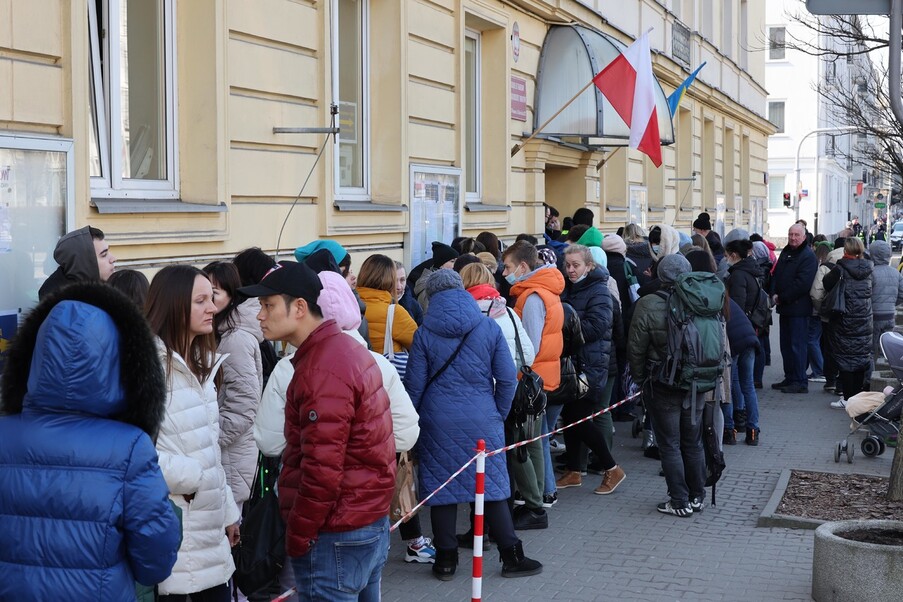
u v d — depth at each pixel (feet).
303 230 30.04
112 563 9.38
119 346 9.56
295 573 13.37
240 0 26.53
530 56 48.44
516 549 21.11
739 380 35.42
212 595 14.03
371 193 35.81
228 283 17.28
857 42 46.11
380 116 35.65
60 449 9.30
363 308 21.39
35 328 9.62
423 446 20.62
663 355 25.21
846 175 205.05
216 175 25.58
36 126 20.03
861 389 41.55
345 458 12.99
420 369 20.44
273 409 14.56
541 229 49.57
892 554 18.29
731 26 101.50
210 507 13.75
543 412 24.02
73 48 20.67
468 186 45.21
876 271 45.09
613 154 60.44
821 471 30.58
